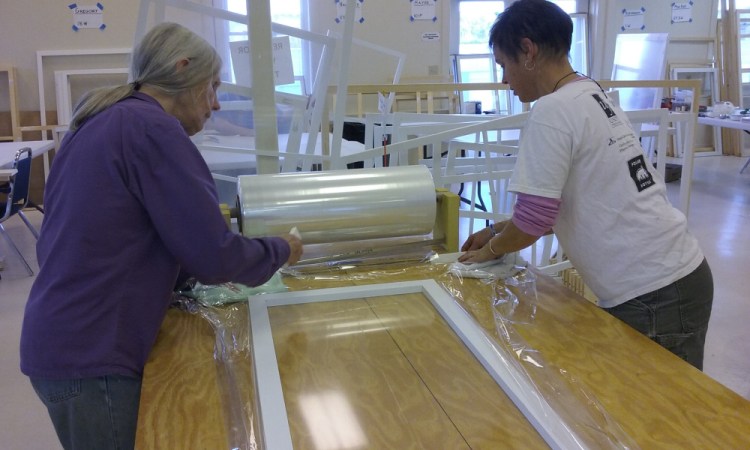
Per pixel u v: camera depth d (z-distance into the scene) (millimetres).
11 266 3850
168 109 1119
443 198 1609
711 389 970
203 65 1120
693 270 1310
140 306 1061
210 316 1251
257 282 1138
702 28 6902
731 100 6961
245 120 1978
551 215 1269
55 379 1023
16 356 2730
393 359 1077
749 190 5586
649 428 871
